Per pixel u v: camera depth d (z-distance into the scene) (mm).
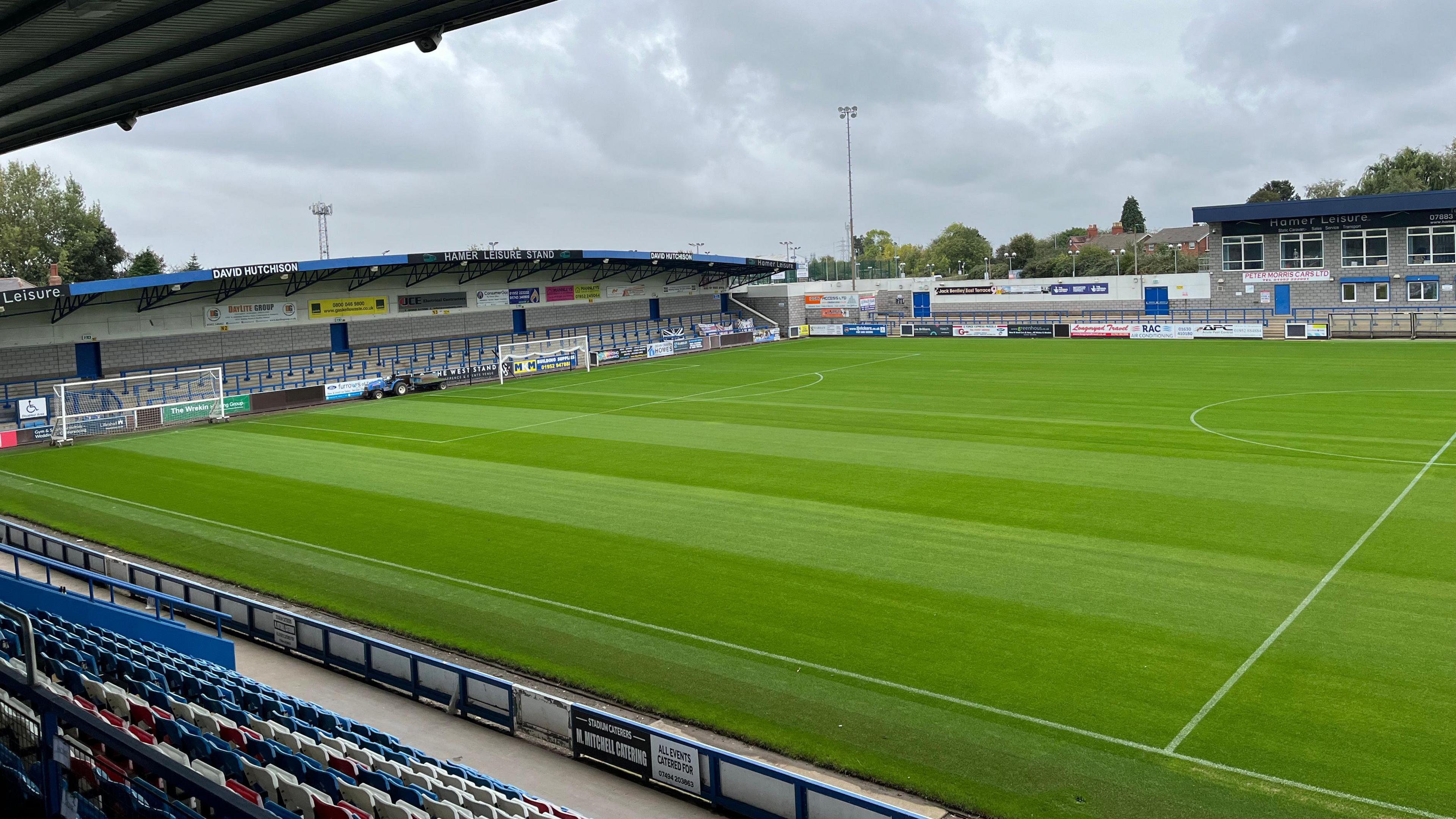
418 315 66250
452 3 14547
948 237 150000
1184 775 11984
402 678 15203
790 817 11008
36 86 18562
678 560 21125
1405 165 116062
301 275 59625
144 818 8281
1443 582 18016
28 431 40031
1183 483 26000
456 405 47688
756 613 17922
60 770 8375
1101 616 17016
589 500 26688
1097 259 112250
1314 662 14891
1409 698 13633
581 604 18812
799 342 77938
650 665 15938
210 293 55562
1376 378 44156
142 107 20719
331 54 16906
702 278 86062
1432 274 64688
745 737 13414
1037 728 13305
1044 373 51156
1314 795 11406
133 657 12945
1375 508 22922
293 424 43219
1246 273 70938
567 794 12055
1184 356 56219
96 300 50844
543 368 61719
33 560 19969
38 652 12477
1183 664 15000
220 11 14633
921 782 12102
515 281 71750
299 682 15680
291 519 25906
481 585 20078
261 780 8727
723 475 29109
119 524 26031
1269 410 36938
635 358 68000
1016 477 27422
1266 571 18938
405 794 8867
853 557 20828
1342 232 67438
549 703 13297
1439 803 11125
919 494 25906
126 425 42000
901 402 42938
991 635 16406
